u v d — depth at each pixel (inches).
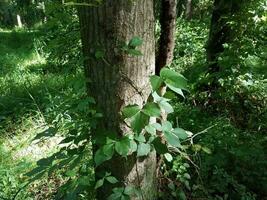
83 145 100.0
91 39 89.7
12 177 146.9
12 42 596.7
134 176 100.7
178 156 125.5
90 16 87.6
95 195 113.7
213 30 214.7
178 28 368.5
